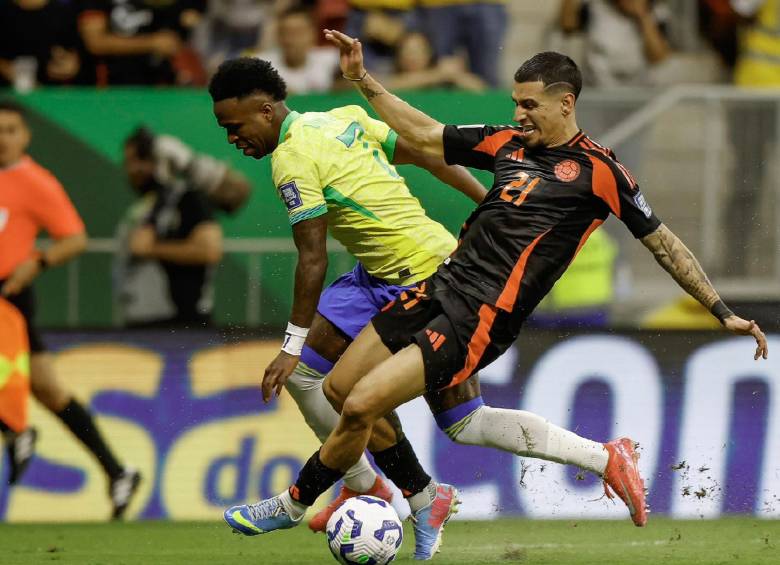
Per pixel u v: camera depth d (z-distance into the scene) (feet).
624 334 90.33
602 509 87.86
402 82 104.73
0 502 88.69
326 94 89.51
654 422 89.76
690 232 93.66
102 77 103.40
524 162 58.95
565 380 89.71
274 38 107.14
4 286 88.84
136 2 104.22
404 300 59.57
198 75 106.83
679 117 94.27
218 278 90.38
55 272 89.71
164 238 89.97
